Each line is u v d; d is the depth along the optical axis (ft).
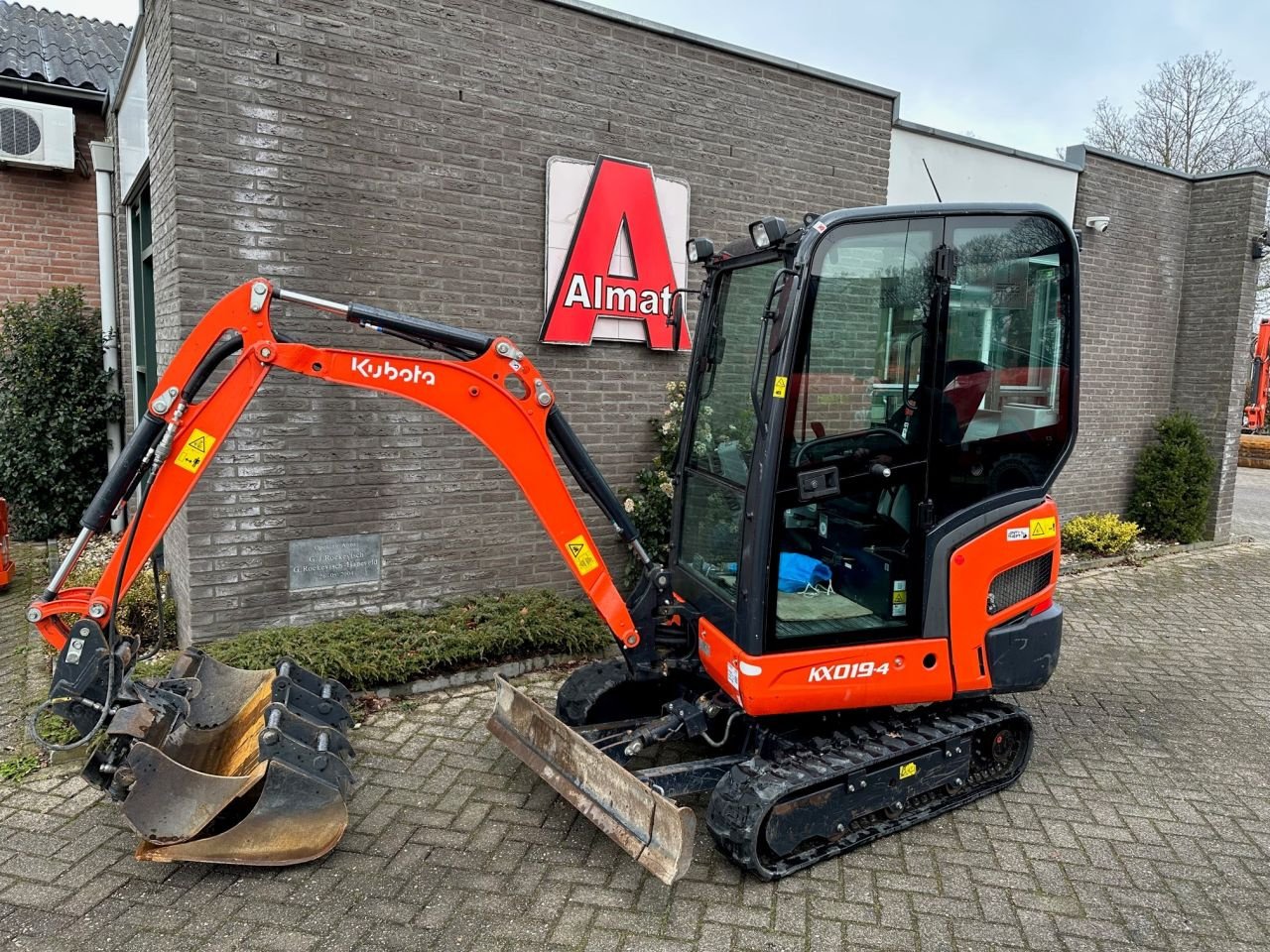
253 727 11.99
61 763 13.00
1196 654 19.85
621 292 19.44
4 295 26.73
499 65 17.54
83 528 10.44
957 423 11.46
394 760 13.60
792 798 10.57
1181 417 31.22
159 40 16.05
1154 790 13.34
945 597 11.55
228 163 15.33
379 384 10.98
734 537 11.66
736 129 20.75
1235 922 10.14
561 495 11.80
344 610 17.46
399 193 16.87
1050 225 11.78
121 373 26.63
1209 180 30.53
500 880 10.60
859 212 10.51
